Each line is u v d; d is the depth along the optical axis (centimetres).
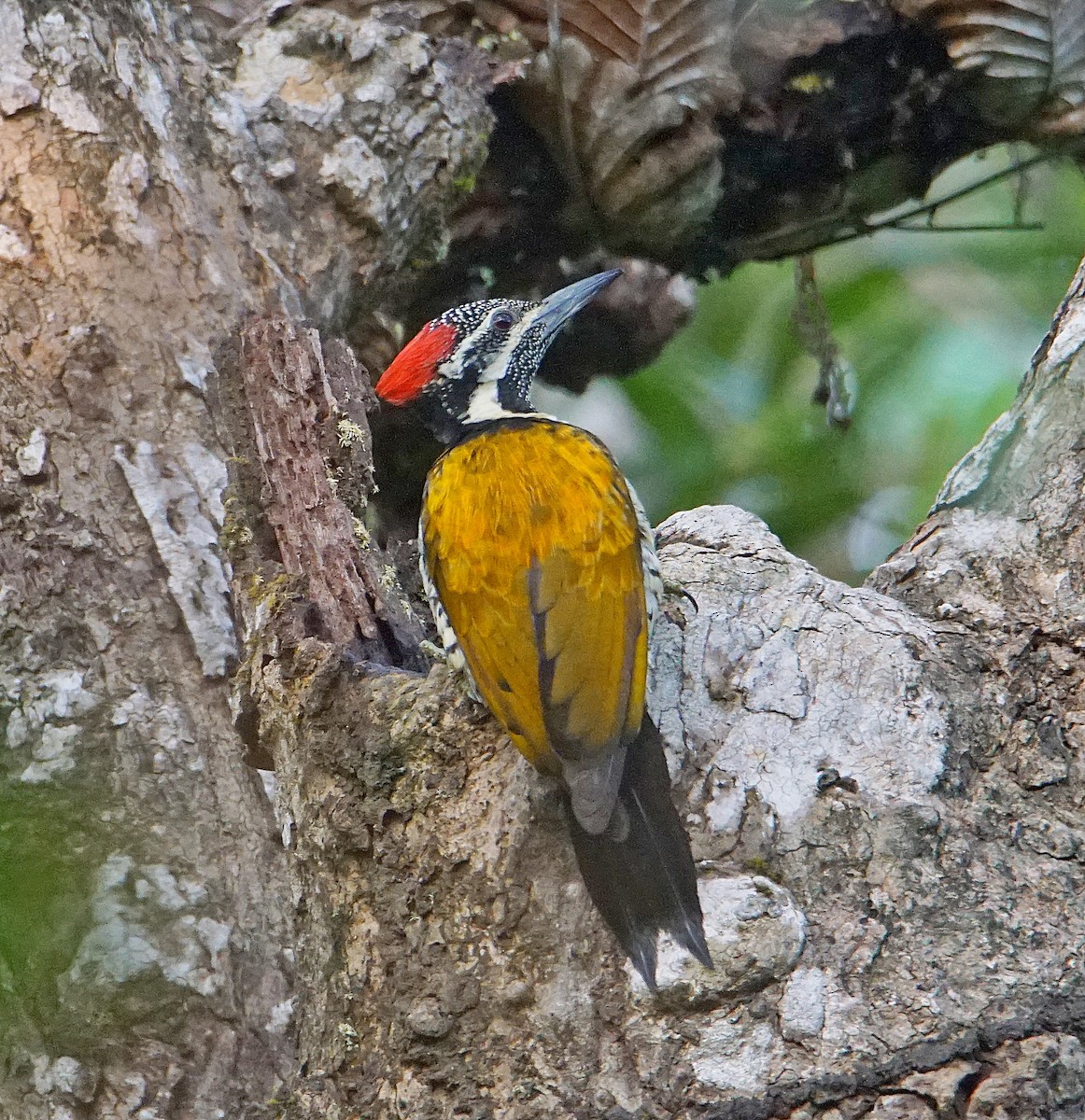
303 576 1024
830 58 1427
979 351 1723
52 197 1138
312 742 948
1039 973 841
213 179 1213
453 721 928
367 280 1295
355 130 1291
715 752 914
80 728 1014
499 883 880
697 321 1828
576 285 1283
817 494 1736
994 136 1487
